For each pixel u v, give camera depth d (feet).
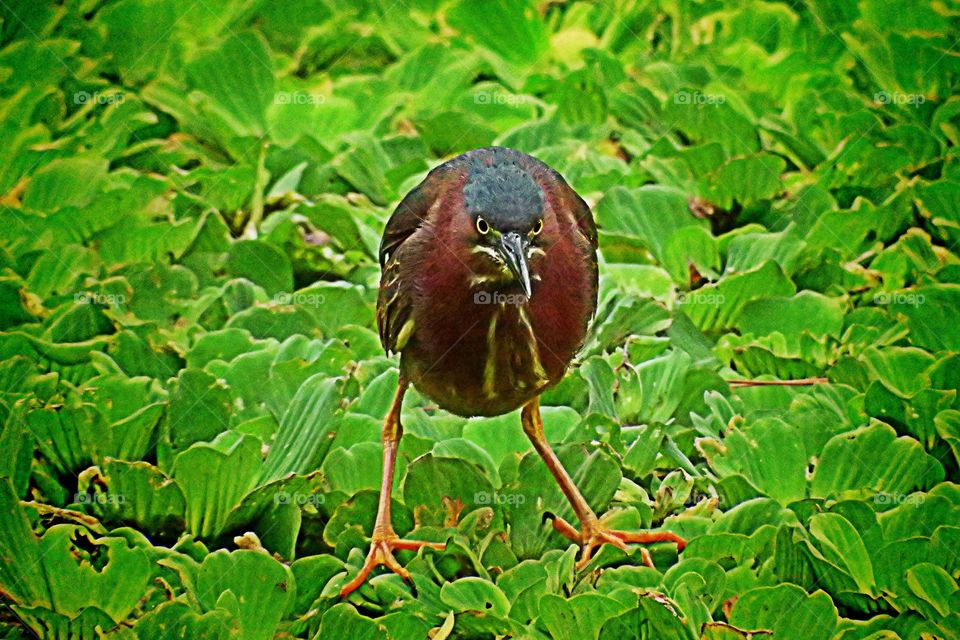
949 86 48.83
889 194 42.65
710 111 45.09
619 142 46.52
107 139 44.04
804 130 46.09
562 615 27.02
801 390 35.63
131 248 39.63
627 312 36.40
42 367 34.76
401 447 32.65
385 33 51.19
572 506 30.58
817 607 27.50
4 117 44.55
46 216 39.86
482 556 29.40
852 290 39.50
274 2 52.13
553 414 34.06
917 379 35.04
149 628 26.58
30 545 28.09
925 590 28.27
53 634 27.14
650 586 28.63
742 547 29.25
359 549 29.96
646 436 32.40
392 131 46.39
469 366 28.91
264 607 27.55
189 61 47.83
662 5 52.65
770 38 51.90
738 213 42.63
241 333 36.19
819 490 32.14
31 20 49.06
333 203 40.04
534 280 27.89
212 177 42.65
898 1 52.47
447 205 28.50
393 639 27.27
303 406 33.01
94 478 30.91
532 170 29.60
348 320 37.99
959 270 38.86
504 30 52.03
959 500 31.12
